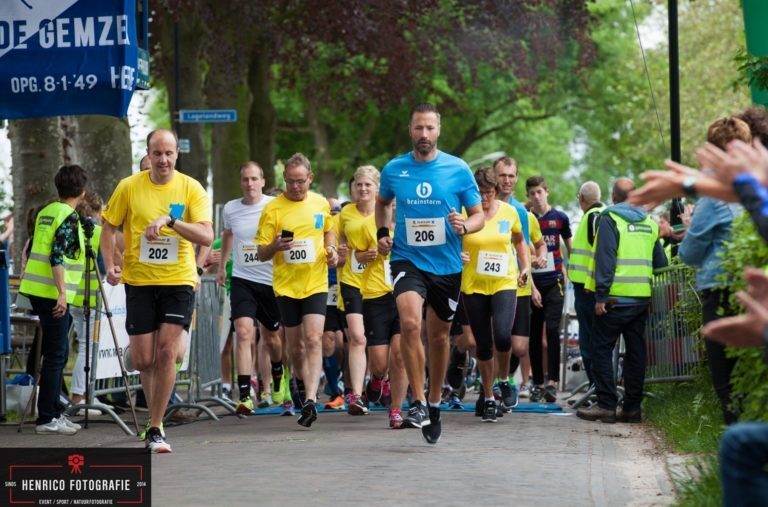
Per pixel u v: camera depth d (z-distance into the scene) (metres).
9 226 35.59
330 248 26.28
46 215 24.62
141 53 26.30
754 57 23.70
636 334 25.25
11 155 36.78
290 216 25.97
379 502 14.15
